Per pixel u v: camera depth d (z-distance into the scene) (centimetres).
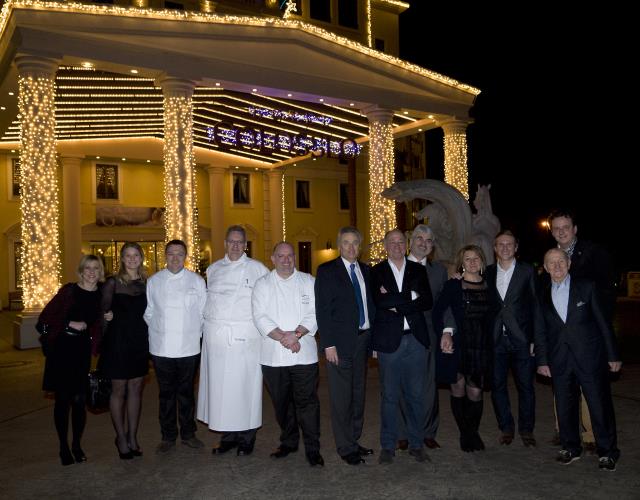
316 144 2180
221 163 2869
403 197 1037
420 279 542
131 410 568
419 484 477
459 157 2162
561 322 513
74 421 553
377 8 3181
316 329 542
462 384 562
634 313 1881
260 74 1664
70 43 1345
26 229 1298
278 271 545
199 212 2953
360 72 1900
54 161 1329
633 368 941
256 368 568
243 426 553
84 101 1972
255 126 2531
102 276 563
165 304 570
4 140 2416
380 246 1911
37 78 1303
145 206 2780
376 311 546
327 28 2853
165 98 1513
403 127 2341
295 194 3225
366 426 652
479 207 1048
